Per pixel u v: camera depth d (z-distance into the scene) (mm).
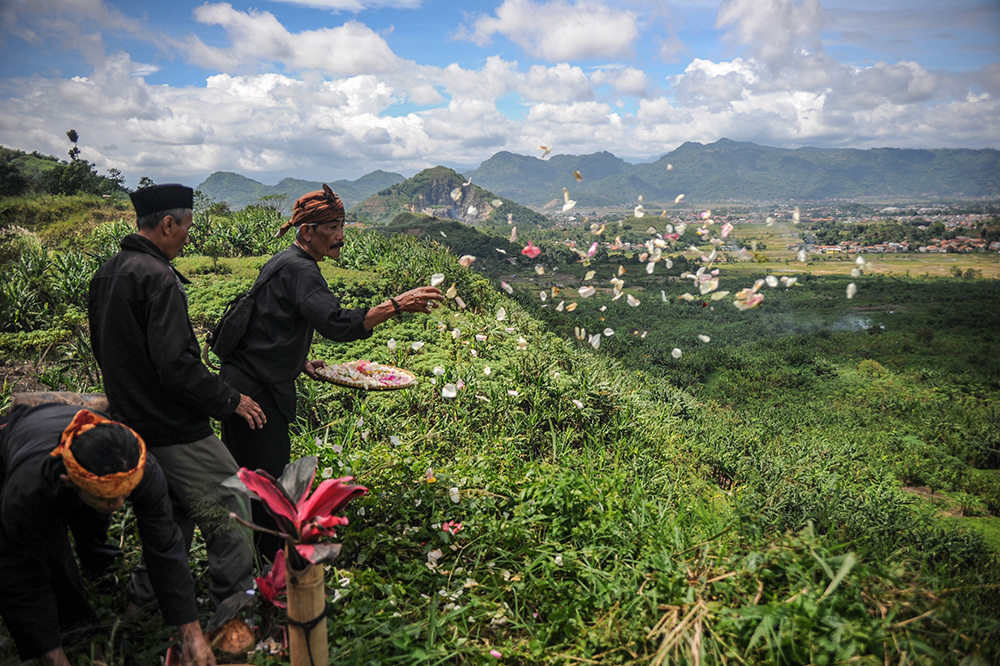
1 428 1848
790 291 41625
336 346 6965
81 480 1440
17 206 17156
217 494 2213
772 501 4793
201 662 1749
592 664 1918
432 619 1953
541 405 5664
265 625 1974
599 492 3307
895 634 1769
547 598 2352
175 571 1812
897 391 14461
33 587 1671
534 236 92500
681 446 6707
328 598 2199
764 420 11156
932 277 52500
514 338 7980
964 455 8953
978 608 2033
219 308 7684
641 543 2697
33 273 8047
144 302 2012
